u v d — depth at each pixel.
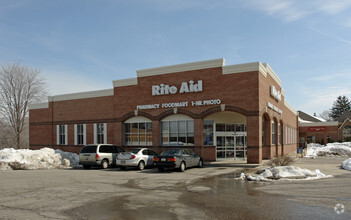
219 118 25.92
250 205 9.12
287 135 37.53
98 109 31.05
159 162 18.47
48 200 10.09
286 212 8.24
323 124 55.44
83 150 21.92
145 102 27.36
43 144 35.31
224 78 23.58
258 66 22.34
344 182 13.63
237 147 26.64
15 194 11.18
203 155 24.61
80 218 7.87
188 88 25.06
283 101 34.00
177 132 25.86
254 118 22.25
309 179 14.43
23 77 50.41
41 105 35.72
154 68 26.86
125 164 19.86
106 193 11.33
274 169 15.59
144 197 10.52
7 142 55.19
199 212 8.35
